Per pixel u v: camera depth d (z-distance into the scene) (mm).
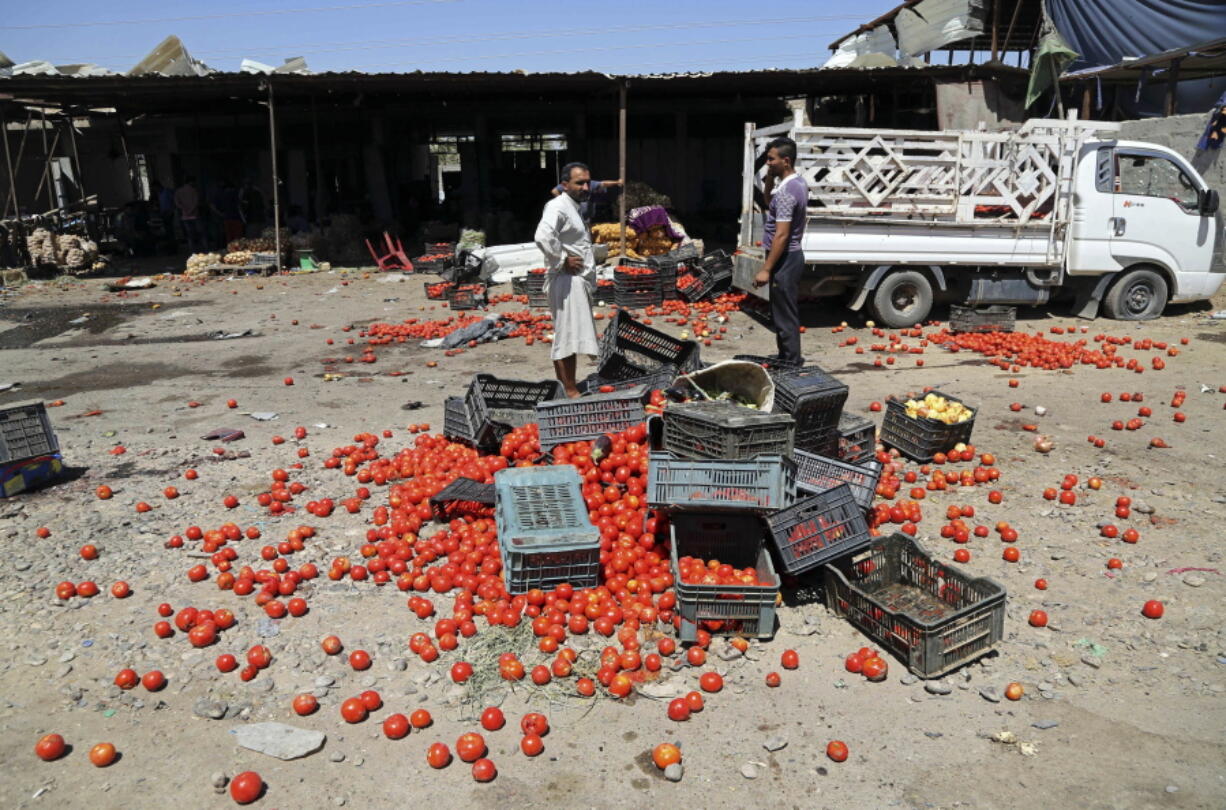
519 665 4027
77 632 4492
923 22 19062
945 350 10555
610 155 24828
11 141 25641
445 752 3469
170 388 9570
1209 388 8500
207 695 3957
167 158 26562
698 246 15117
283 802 3289
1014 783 3322
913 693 3893
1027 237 11523
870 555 4699
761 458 4449
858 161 10984
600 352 8547
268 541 5539
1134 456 6758
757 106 24172
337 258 22359
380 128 24547
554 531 4586
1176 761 3422
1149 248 11609
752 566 4734
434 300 15383
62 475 6688
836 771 3410
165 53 22422
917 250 11312
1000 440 7199
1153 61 15531
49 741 3521
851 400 8391
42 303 16141
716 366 5918
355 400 8852
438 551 5164
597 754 3533
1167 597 4656
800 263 8016
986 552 5250
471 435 6684
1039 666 4074
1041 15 18453
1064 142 11258
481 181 24734
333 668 4148
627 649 4129
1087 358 9625
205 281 18906
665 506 4555
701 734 3643
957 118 18469
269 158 25016
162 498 6273
